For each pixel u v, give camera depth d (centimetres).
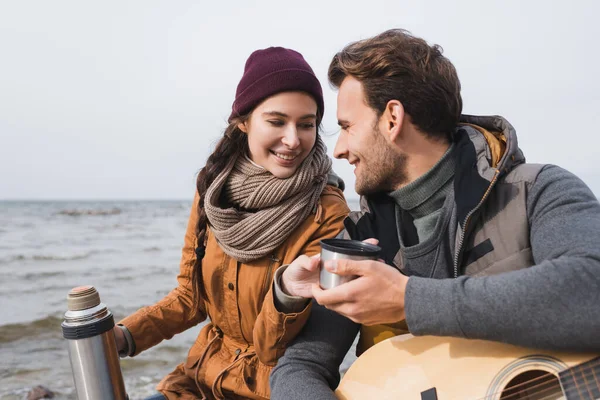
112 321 162
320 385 144
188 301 221
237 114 196
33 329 812
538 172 138
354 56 152
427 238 152
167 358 636
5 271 1570
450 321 112
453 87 149
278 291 149
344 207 202
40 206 9062
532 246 130
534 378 120
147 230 3600
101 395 156
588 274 105
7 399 520
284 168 191
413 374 134
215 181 200
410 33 159
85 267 1678
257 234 188
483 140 146
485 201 141
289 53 191
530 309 106
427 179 151
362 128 153
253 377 190
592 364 108
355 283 118
